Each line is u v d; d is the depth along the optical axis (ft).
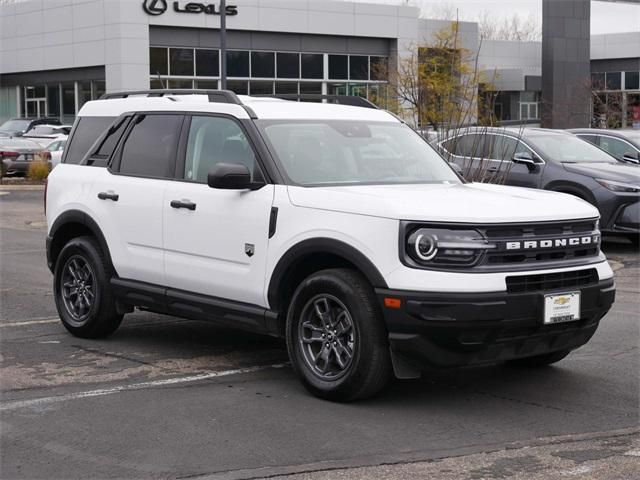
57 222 28.32
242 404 21.09
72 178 28.17
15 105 183.11
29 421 19.84
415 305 19.36
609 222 46.26
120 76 153.48
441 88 104.68
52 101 174.50
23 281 39.34
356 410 20.65
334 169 23.27
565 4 173.06
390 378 23.39
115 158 27.12
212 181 22.27
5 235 57.62
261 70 164.45
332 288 20.75
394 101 121.29
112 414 20.33
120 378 23.40
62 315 28.43
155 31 155.74
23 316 31.63
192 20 156.87
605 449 18.20
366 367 20.30
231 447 18.19
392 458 17.57
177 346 27.07
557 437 18.89
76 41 163.02
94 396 21.74
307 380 21.50
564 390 22.52
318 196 21.45
